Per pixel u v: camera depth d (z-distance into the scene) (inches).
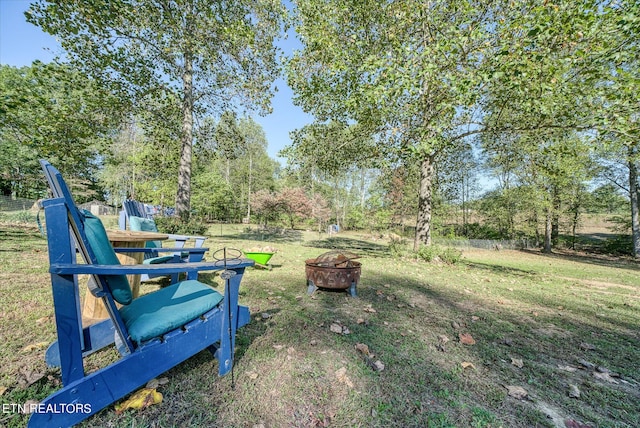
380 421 52.0
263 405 54.1
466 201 866.1
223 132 428.8
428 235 320.5
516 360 79.9
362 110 234.2
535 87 159.0
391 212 840.3
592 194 639.8
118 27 276.4
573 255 625.3
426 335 95.3
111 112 306.5
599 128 162.9
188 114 365.4
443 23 192.2
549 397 63.7
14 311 90.0
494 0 199.6
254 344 79.1
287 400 56.1
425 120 204.2
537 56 145.9
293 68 256.8
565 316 130.9
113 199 1018.1
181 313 55.8
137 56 313.3
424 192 323.6
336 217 1187.9
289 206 820.6
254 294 129.9
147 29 291.3
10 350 66.7
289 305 116.9
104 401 46.1
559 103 171.3
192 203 707.4
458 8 204.2
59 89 268.7
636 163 535.5
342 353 77.3
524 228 715.4
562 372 76.1
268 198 792.3
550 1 150.6
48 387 54.6
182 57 347.9
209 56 324.5
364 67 184.1
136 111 334.6
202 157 468.8
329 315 107.9
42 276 133.3
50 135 231.5
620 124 150.9
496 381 68.9
